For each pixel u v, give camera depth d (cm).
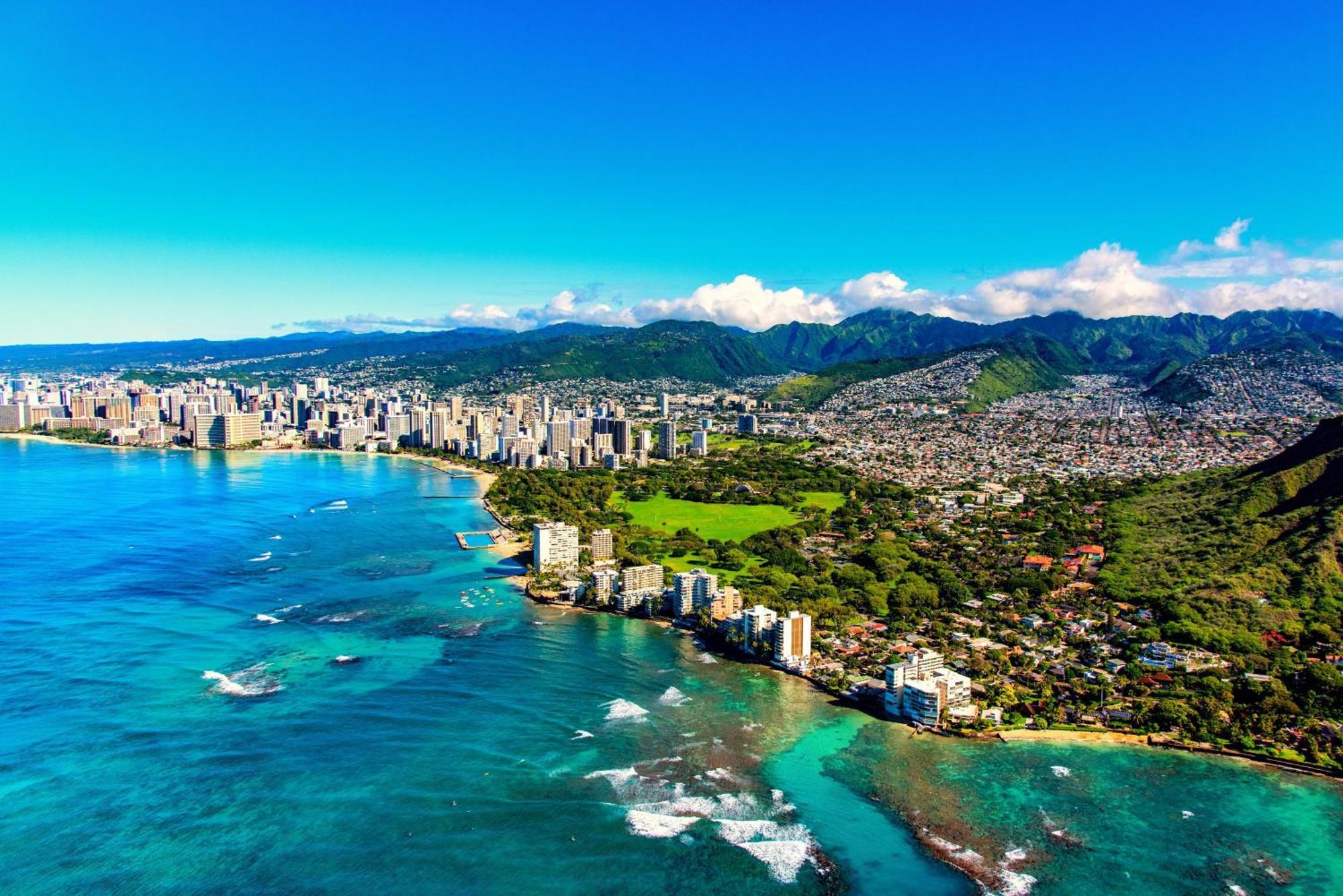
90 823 17712
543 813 18412
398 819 18125
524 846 17338
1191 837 17700
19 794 18638
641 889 16175
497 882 16325
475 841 17475
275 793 18950
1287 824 18050
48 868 16350
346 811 18350
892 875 16600
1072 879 16475
